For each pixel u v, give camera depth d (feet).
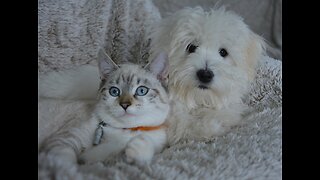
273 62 1.41
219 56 1.18
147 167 0.86
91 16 1.46
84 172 0.79
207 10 1.29
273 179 0.89
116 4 1.50
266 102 1.32
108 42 1.49
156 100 1.04
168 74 1.13
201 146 1.02
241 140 1.03
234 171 0.89
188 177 0.85
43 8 1.38
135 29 1.51
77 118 1.07
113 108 1.01
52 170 0.74
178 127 1.11
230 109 1.20
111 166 0.86
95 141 1.01
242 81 1.22
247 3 2.33
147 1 1.58
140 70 1.07
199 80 1.12
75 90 1.24
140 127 1.04
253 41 1.27
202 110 1.18
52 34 1.39
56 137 0.98
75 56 1.43
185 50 1.18
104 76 1.07
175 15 1.26
